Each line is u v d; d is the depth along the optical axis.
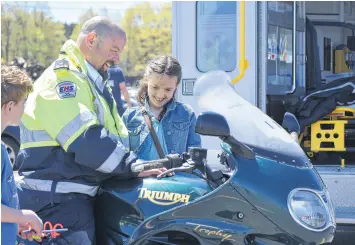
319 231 2.65
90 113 2.83
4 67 2.55
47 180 2.92
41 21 28.08
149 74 3.39
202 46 5.73
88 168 2.94
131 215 2.87
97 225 3.07
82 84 2.90
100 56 3.04
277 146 2.82
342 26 7.61
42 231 2.69
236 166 2.72
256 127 2.88
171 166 2.93
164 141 3.51
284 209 2.65
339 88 5.64
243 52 5.58
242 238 2.67
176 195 2.80
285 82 6.19
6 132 7.68
